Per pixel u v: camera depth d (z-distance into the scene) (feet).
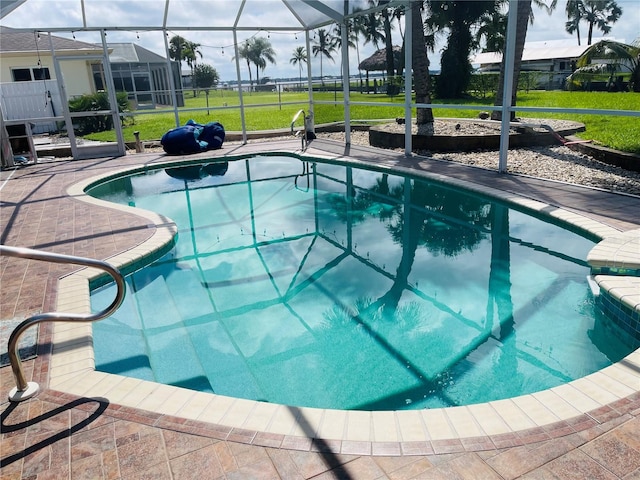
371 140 36.99
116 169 30.99
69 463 6.61
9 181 28.17
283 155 35.58
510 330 11.57
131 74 59.82
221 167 33.32
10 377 8.81
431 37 57.72
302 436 6.98
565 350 10.64
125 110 42.50
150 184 29.07
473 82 58.90
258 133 43.19
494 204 20.06
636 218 16.05
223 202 24.89
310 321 12.58
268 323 12.57
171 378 10.32
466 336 11.47
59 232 18.06
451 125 36.52
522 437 6.74
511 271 14.80
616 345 10.86
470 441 6.72
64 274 13.84
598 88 40.86
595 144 29.78
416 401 9.27
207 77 70.23
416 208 22.44
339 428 7.13
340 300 13.70
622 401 7.41
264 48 42.50
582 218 16.35
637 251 12.75
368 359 10.76
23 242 16.96
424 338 11.51
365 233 19.45
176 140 35.17
